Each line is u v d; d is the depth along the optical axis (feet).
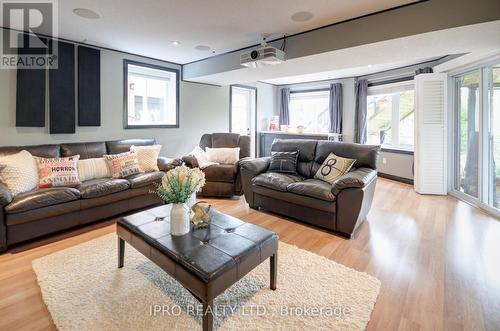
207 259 4.95
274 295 5.90
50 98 11.19
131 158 11.42
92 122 12.51
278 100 24.44
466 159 13.51
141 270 6.81
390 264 7.29
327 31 10.15
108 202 9.87
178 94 16.15
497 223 10.25
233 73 14.25
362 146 10.75
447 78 13.89
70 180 9.42
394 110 18.20
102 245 8.13
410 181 17.01
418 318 5.27
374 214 11.32
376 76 18.66
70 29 10.42
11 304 5.57
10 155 9.07
